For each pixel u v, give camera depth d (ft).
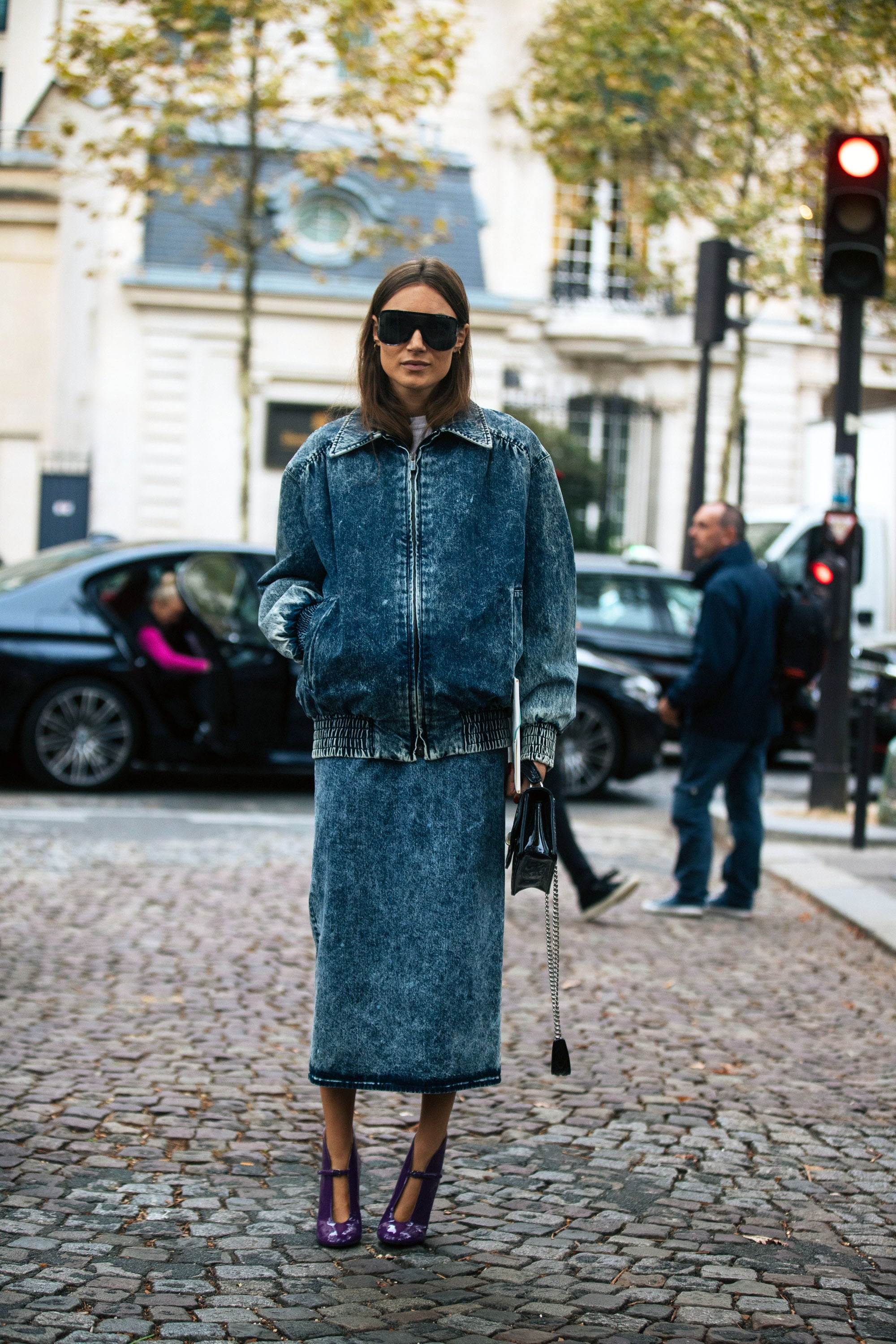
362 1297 8.95
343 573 9.39
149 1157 11.23
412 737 9.35
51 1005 15.07
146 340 70.38
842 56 50.80
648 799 35.99
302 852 25.08
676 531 83.51
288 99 54.95
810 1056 14.84
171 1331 8.38
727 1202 10.87
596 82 60.49
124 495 70.69
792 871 25.49
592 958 18.63
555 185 83.76
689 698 21.33
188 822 27.48
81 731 30.25
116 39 52.16
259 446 71.51
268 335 71.10
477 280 72.59
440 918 9.35
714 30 55.01
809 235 68.59
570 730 34.35
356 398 10.00
